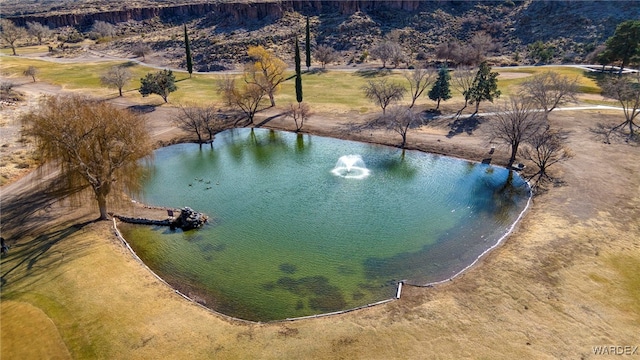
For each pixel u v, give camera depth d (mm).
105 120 36719
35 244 36031
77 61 126000
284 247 38469
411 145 61500
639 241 35156
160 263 35875
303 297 31766
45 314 27922
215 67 112500
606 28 112000
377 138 64688
